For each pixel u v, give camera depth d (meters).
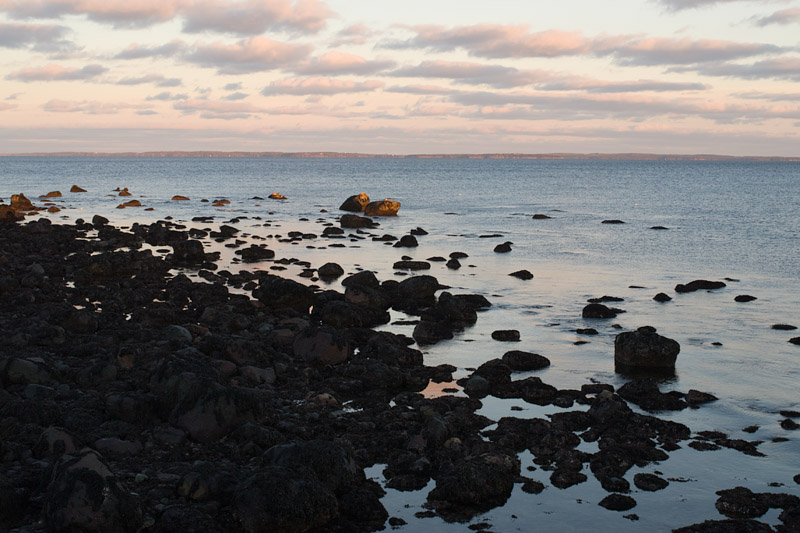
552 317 24.64
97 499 9.55
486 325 23.39
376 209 65.69
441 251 41.56
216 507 10.45
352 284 26.05
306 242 45.41
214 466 11.12
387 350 18.89
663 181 151.38
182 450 12.36
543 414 15.20
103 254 32.31
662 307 26.38
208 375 14.35
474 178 166.75
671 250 42.09
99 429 12.95
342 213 68.62
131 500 9.85
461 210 73.06
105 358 17.25
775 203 80.00
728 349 20.67
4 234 44.84
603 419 14.58
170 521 9.85
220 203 77.69
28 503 10.30
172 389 13.48
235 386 15.70
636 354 18.81
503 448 12.98
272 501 10.02
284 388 16.27
